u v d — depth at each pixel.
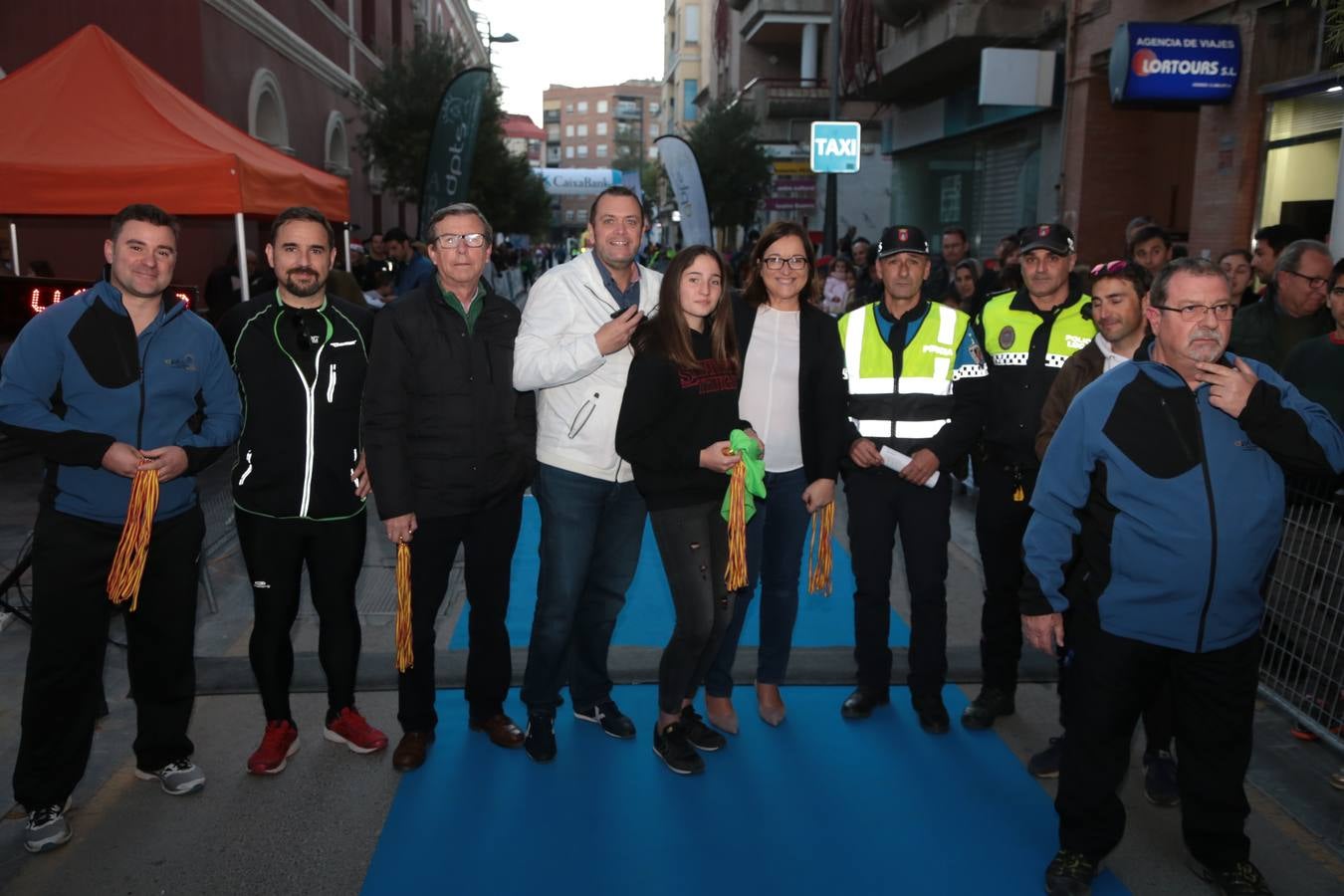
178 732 3.23
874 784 3.37
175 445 3.00
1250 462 2.53
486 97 20.98
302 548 3.31
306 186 8.27
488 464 3.31
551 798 3.26
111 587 2.86
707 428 3.21
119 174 6.76
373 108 19.23
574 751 3.59
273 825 3.08
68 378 2.88
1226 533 2.50
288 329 3.17
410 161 18.83
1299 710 3.55
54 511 2.91
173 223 2.96
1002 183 16.38
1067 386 3.38
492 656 3.58
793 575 3.70
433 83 18.97
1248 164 9.50
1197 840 2.77
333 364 3.21
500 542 3.44
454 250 3.17
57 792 2.95
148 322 2.99
